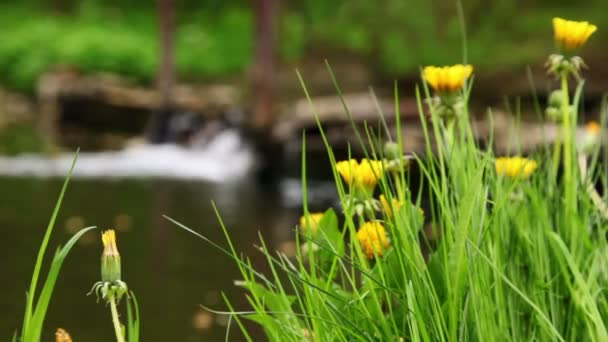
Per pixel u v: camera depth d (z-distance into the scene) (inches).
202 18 1069.8
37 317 57.7
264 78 592.1
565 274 66.9
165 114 693.9
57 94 727.1
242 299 228.1
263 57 595.2
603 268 73.7
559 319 74.1
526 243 77.7
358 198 74.2
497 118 646.5
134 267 261.3
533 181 83.6
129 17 1048.8
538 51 855.7
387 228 73.6
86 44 870.4
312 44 975.6
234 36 989.2
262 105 588.1
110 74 863.1
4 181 422.9
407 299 67.6
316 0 1056.8
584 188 82.7
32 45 882.1
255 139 556.4
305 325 77.2
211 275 252.5
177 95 754.2
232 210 369.7
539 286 72.8
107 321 207.9
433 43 952.3
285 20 1015.0
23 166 481.1
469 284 65.9
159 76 724.7
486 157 70.8
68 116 719.1
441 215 71.0
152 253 280.5
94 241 297.4
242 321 208.2
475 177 65.7
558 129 86.7
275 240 303.4
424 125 75.8
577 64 82.7
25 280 245.9
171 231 317.4
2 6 1044.5
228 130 611.5
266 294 77.7
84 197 388.2
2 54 877.2
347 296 75.8
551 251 78.0
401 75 914.7
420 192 74.8
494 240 73.2
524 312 74.6
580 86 83.3
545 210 79.8
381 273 69.3
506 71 816.9
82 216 345.7
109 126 711.7
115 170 492.1
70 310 216.7
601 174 89.5
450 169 77.0
